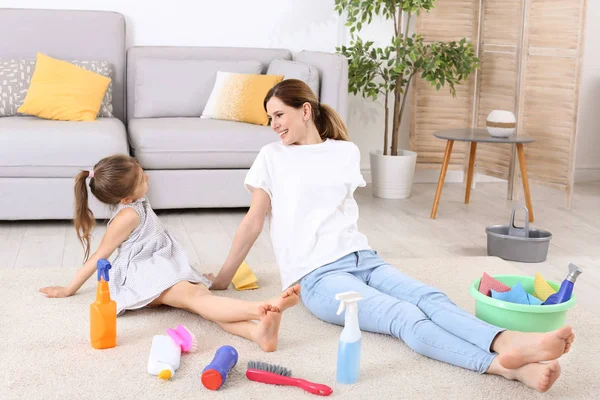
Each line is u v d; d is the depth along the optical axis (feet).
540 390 6.11
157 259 8.07
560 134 13.74
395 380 6.50
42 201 11.59
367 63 14.20
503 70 14.62
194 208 13.14
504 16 14.47
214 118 13.56
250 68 14.15
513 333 6.41
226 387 6.32
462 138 12.80
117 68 14.12
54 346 7.07
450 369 6.71
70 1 14.21
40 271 9.23
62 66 13.08
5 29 13.56
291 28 15.08
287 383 6.35
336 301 7.38
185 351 6.98
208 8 14.73
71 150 11.53
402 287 7.41
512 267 9.86
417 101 15.10
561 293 7.06
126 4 14.43
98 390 6.24
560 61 13.55
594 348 7.30
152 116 13.79
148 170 12.26
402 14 15.33
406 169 14.26
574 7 13.15
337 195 7.86
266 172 7.91
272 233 8.00
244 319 7.29
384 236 11.62
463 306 8.34
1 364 6.68
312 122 8.07
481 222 12.70
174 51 14.38
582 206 14.11
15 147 11.35
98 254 8.15
